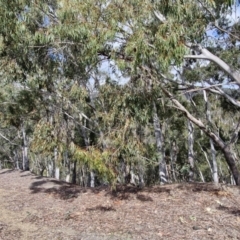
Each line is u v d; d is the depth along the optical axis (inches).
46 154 354.9
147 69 290.4
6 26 286.7
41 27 292.7
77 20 263.3
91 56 278.7
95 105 401.1
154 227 260.5
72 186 454.6
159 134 472.1
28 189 450.6
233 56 377.1
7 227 285.0
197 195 325.1
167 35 239.3
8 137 1028.5
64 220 297.3
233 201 306.5
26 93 430.0
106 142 295.1
